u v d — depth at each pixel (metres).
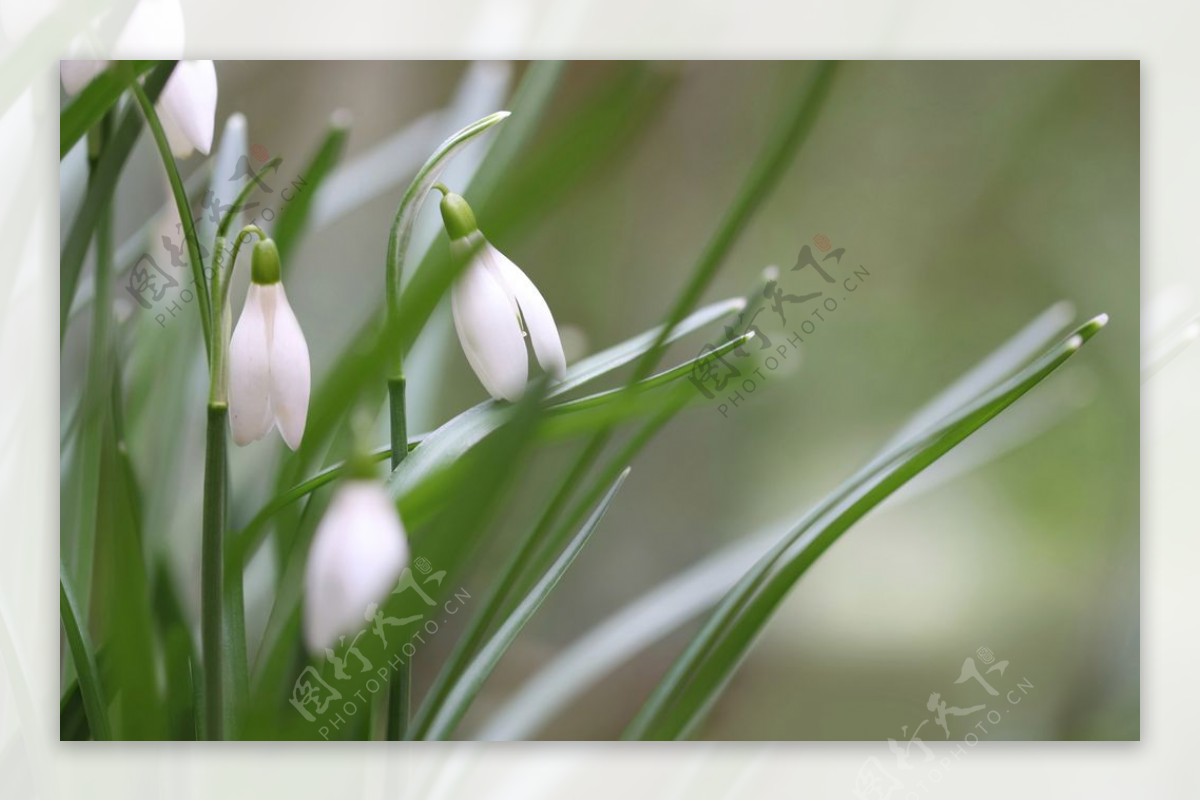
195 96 0.63
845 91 0.73
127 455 0.62
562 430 0.62
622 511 0.77
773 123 0.73
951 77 0.73
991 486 0.73
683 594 0.69
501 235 0.61
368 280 0.71
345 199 0.69
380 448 0.65
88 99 0.61
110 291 0.64
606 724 0.78
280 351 0.60
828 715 0.73
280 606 0.63
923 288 0.74
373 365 0.60
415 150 0.69
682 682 0.63
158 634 0.63
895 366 0.74
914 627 0.74
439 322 0.67
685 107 0.73
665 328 0.61
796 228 0.74
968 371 0.74
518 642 0.77
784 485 0.76
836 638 0.74
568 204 0.74
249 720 0.61
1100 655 0.73
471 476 0.59
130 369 0.66
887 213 0.74
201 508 0.66
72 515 0.67
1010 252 0.74
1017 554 0.73
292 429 0.60
